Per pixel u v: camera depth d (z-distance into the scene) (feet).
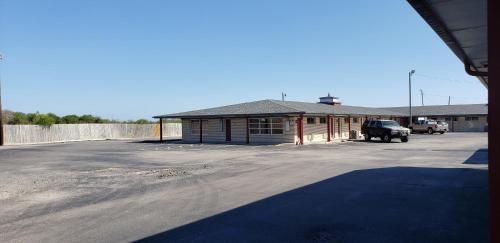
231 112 127.34
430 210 30.53
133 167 63.98
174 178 50.26
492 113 12.73
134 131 191.42
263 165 62.08
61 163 72.43
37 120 156.87
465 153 79.66
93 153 94.58
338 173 51.85
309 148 99.04
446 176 47.73
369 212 30.30
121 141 154.51
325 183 43.93
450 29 25.48
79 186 45.57
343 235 24.72
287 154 81.66
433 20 23.66
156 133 201.26
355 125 155.53
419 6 21.26
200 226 27.32
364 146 104.99
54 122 168.76
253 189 40.93
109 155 88.48
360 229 25.90
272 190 40.14
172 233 25.84
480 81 48.42
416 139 135.64
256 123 124.88
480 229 25.32
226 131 131.54
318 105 147.23
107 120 199.21
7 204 36.11
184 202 35.29
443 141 122.62
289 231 25.79
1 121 135.13
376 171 53.31
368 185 42.22
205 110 142.41
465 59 34.17
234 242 23.80
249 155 80.43
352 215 29.50
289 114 113.91
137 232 26.21
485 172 50.83
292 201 34.68
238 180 47.16
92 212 32.22
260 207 32.60
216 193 39.17
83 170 61.05
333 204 33.22
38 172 59.31
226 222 28.19
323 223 27.50
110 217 30.37
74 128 167.02
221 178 49.16
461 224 26.55
